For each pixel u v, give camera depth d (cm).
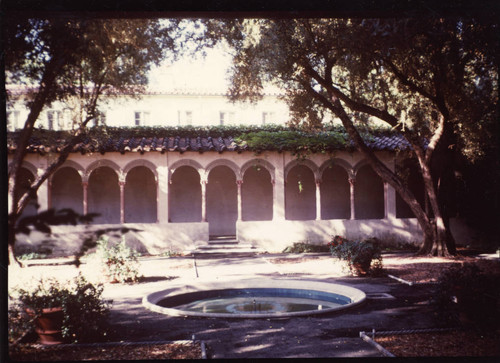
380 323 732
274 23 1156
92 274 1252
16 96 640
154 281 1158
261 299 1006
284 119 2442
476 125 1442
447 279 688
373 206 2252
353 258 1199
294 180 2230
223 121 2439
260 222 1898
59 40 481
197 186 2178
